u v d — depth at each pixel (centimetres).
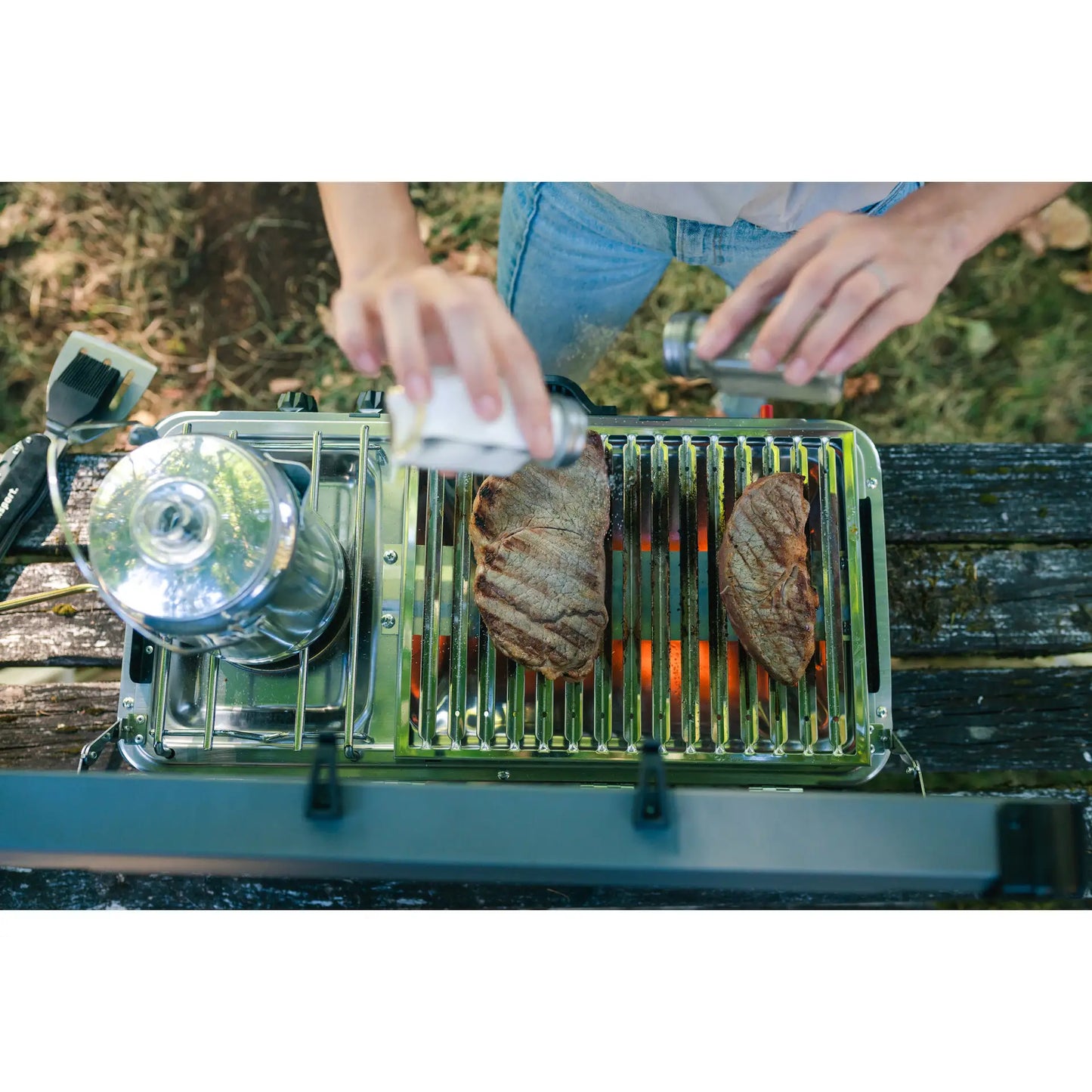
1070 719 133
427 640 113
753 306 87
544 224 134
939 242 90
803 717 112
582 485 112
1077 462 141
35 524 138
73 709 132
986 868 76
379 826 78
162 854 79
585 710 113
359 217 102
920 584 138
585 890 124
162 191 231
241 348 225
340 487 118
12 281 226
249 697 113
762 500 111
